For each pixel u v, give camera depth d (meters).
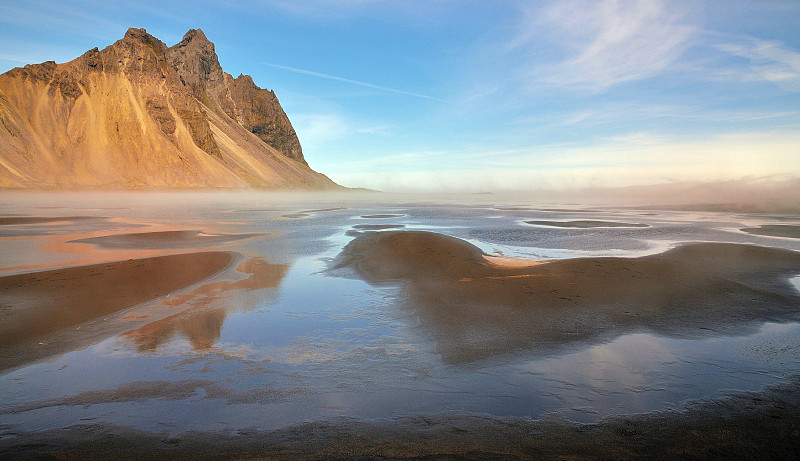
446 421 5.67
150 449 5.01
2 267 15.84
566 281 13.09
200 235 28.20
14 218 42.16
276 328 9.46
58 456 4.86
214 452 4.96
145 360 7.69
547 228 33.62
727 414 5.81
